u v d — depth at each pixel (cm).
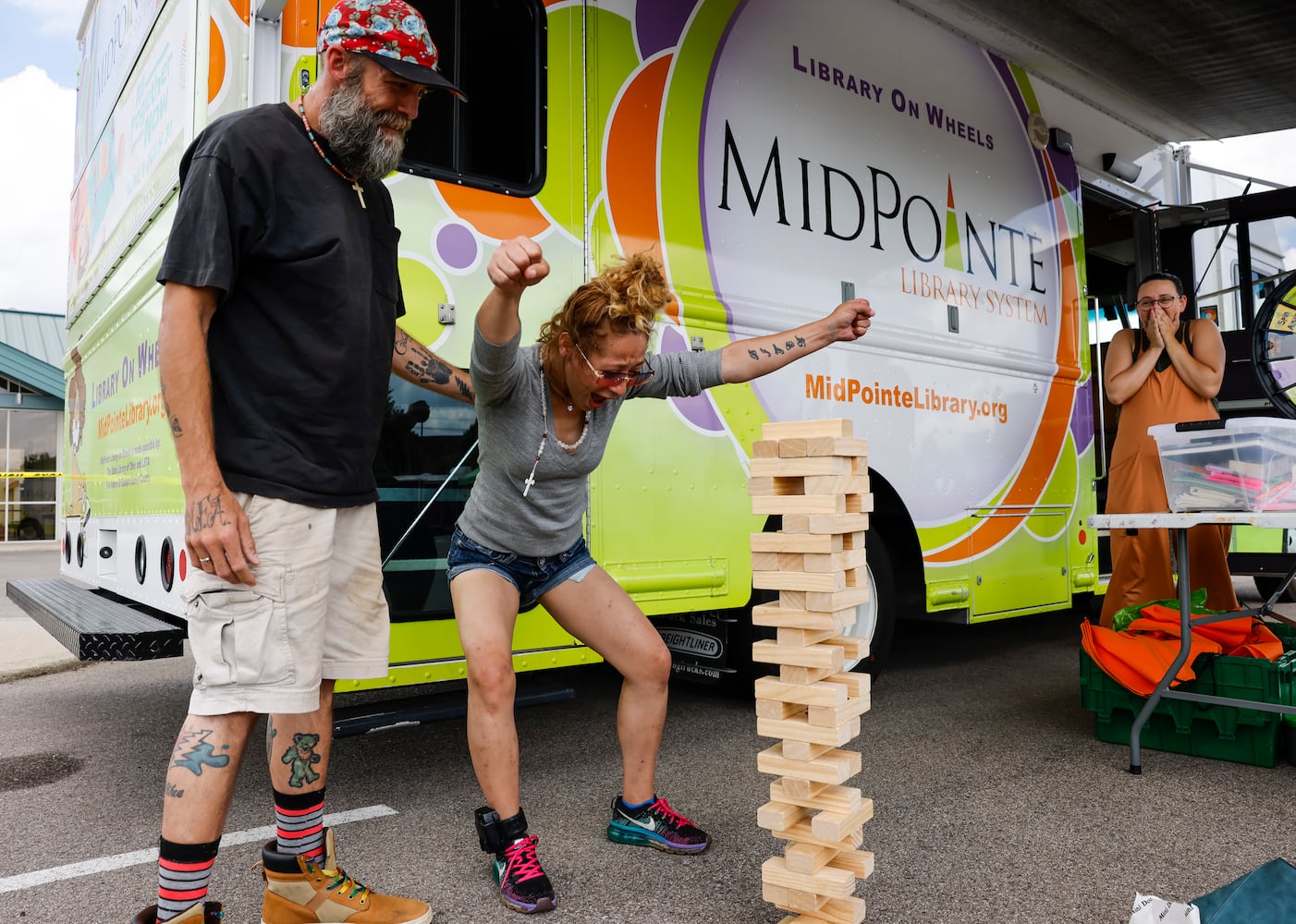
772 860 196
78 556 453
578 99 326
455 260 294
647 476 337
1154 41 527
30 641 628
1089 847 255
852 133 423
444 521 290
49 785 323
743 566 366
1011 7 480
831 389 402
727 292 365
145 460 330
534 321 310
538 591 244
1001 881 233
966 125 486
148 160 334
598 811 287
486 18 305
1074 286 555
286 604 173
